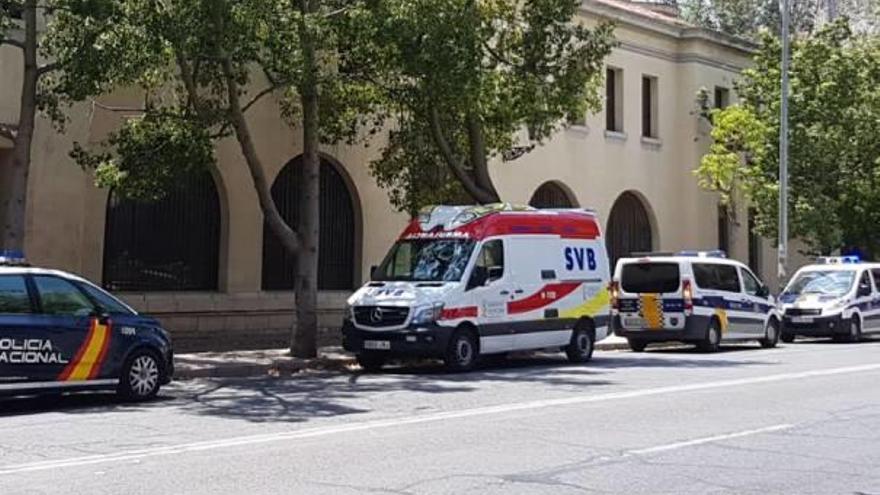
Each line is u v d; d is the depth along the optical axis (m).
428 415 11.95
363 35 17.12
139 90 21.52
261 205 18.95
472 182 21.86
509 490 7.90
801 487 8.24
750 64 36.09
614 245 32.50
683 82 34.22
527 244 18.64
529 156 29.31
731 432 10.84
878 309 27.53
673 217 34.03
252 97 23.27
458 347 17.14
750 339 23.73
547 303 18.83
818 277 27.39
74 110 20.41
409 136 22.23
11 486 7.86
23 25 18.98
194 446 9.73
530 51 20.95
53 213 20.11
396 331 16.81
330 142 22.06
